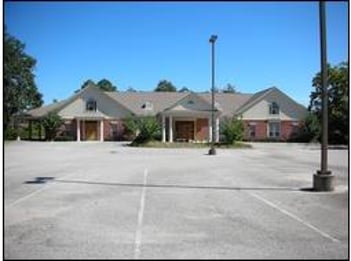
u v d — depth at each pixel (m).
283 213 11.98
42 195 14.97
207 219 11.13
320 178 15.98
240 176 20.78
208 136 60.72
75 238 9.21
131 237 9.30
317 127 65.06
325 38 16.12
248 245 8.74
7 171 22.89
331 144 57.56
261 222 10.83
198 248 8.50
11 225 10.42
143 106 71.00
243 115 68.81
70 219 11.09
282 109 69.00
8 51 63.03
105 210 12.26
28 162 28.62
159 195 14.96
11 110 65.31
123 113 67.50
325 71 16.14
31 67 66.56
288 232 9.83
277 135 69.00
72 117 66.81
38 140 65.56
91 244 8.75
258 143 62.69
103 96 67.38
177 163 27.95
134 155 35.78
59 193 15.41
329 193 15.55
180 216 11.47
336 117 55.97
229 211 12.20
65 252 8.22
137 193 15.41
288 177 20.44
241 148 48.22
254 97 71.94
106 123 67.25
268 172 22.72
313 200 14.08
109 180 19.06
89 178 19.78
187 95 61.25
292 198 14.47
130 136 66.62
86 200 13.93
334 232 9.85
